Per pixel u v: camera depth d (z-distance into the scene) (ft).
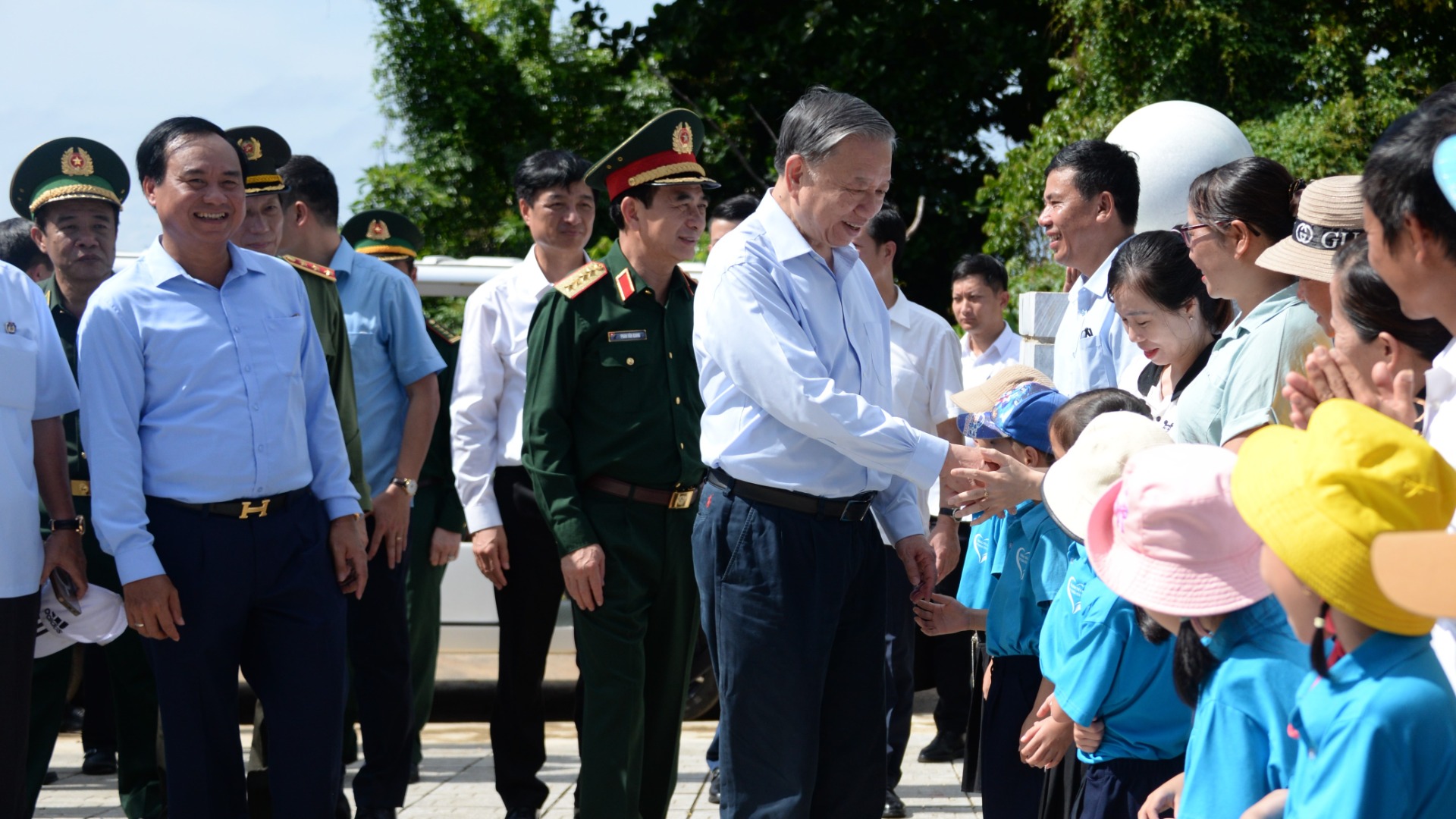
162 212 11.91
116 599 12.96
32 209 15.64
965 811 16.38
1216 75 38.91
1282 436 6.22
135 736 15.53
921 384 17.20
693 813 16.55
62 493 12.73
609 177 13.76
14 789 12.00
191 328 11.80
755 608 10.89
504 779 15.33
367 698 15.14
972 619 11.48
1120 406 9.94
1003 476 10.01
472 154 51.49
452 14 51.49
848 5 49.83
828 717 11.48
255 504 11.82
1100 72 39.55
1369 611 5.69
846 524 11.09
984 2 49.57
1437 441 7.25
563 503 13.23
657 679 13.93
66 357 14.05
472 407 15.28
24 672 12.05
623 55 53.21
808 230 11.06
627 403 13.42
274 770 12.09
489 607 23.57
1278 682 6.86
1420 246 6.59
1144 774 8.88
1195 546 6.99
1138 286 11.06
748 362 10.66
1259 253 10.49
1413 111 6.87
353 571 12.72
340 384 14.48
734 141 49.73
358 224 22.68
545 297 13.69
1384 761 5.72
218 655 11.80
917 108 48.75
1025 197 40.45
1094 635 8.82
